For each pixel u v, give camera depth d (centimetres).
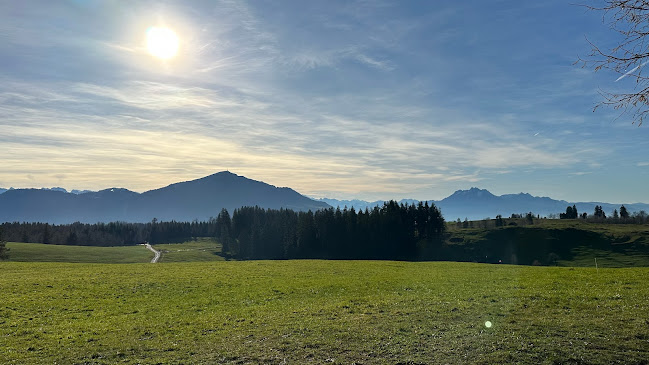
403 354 1498
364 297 2686
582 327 1670
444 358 1436
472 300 2355
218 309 2573
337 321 2025
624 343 1466
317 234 15138
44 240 18388
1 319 2366
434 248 15038
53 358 1655
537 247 14538
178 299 2953
